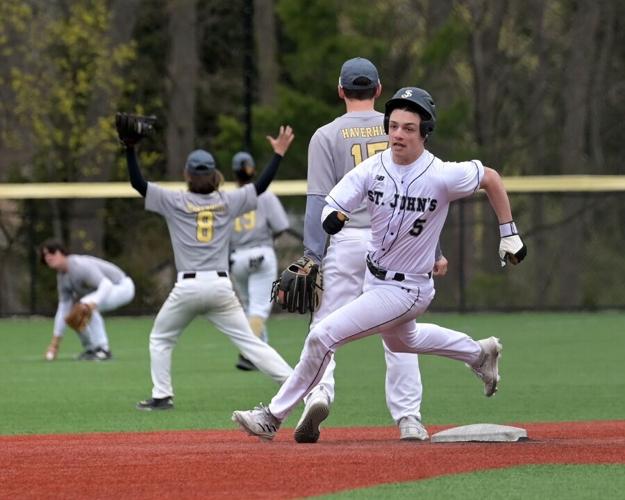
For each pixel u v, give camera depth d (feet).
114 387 125.39
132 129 96.68
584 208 269.64
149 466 63.41
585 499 55.83
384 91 317.01
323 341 70.13
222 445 72.79
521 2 343.67
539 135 333.83
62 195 221.66
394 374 78.69
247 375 136.87
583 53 321.32
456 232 288.51
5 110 292.61
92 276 152.76
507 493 56.95
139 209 268.82
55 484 59.36
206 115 328.70
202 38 328.08
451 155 290.35
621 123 351.46
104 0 287.89
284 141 101.91
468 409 104.58
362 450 68.13
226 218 100.37
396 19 323.16
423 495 56.29
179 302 100.78
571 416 99.45
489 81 324.80
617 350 166.40
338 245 77.56
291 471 61.46
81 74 280.10
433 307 250.16
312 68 281.95
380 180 68.18
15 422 97.14
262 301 139.95
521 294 274.77
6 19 280.10
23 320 245.86
